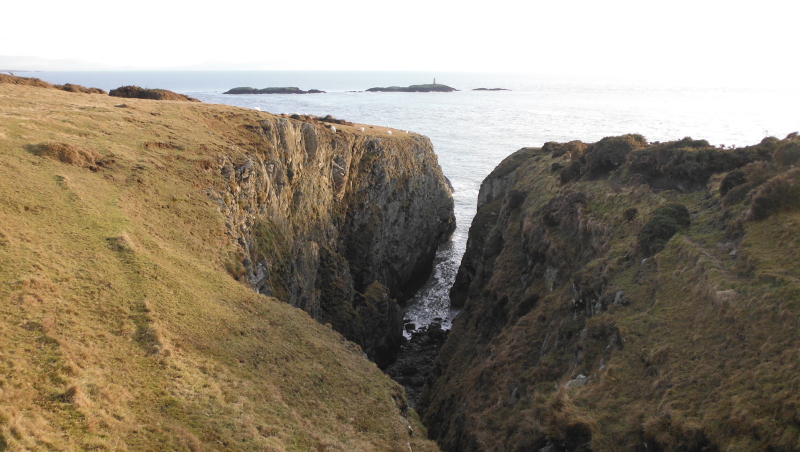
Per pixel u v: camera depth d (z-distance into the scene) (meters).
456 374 43.28
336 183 63.84
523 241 49.28
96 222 27.03
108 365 17.80
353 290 59.53
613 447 19.42
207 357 21.77
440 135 174.12
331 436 20.70
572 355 28.38
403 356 57.38
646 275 28.12
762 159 33.50
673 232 30.08
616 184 42.66
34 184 27.89
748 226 26.27
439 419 38.75
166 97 71.69
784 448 15.06
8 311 17.83
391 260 73.75
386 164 75.31
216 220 35.31
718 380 19.08
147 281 24.19
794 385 16.59
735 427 16.69
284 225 49.12
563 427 21.11
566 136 160.38
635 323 24.80
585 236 38.22
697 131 147.12
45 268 21.33
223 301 27.23
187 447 15.60
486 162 140.88
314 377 24.84
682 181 36.75
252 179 43.53
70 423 14.09
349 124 92.06
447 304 72.56
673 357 21.41
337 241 63.47
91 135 38.94
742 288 22.09
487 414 30.31
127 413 15.92
